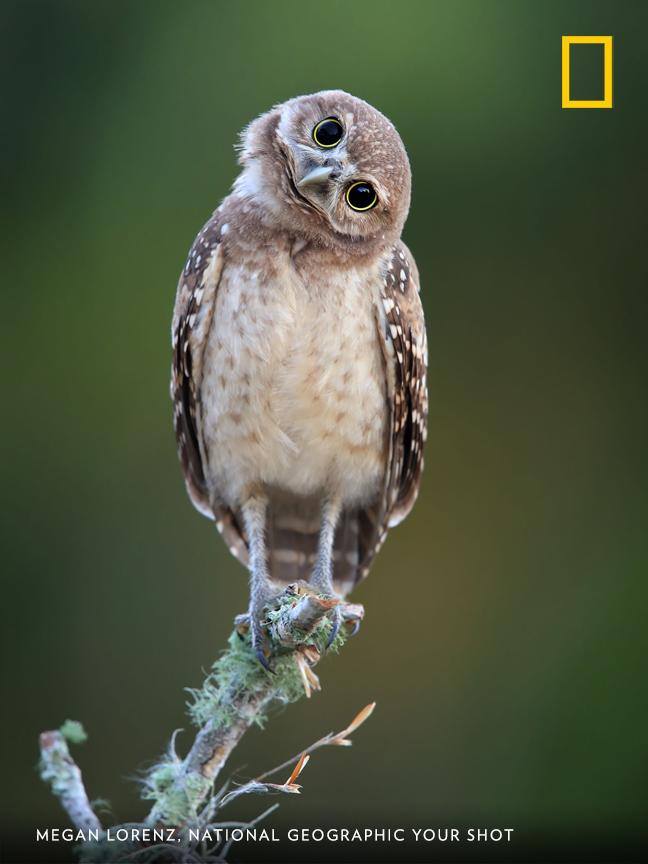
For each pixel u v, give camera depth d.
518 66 12.58
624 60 12.62
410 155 12.53
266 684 6.32
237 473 8.00
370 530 8.33
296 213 7.54
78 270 12.80
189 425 8.17
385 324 7.70
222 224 7.70
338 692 12.36
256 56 12.64
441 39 12.49
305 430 7.74
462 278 12.66
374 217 7.64
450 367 12.70
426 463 12.76
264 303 7.51
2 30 12.91
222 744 6.14
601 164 12.63
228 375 7.66
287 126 7.69
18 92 12.91
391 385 7.80
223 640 12.16
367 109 7.74
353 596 12.62
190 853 5.80
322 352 7.55
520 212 12.65
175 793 5.93
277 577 8.39
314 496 8.19
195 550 12.40
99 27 12.91
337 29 12.55
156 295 12.66
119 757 12.05
